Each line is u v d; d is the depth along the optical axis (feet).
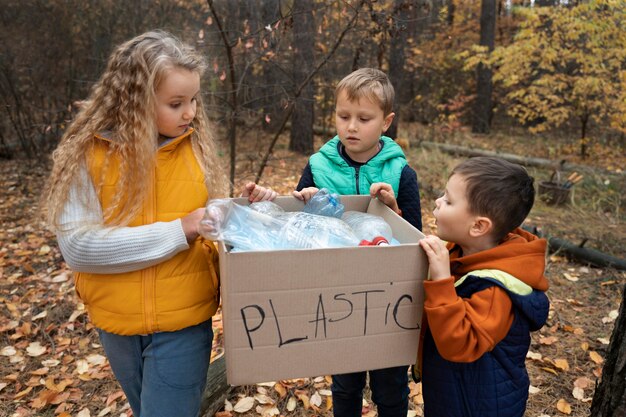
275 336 4.23
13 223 17.33
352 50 23.20
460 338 4.20
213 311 5.06
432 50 42.78
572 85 26.32
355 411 6.38
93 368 9.50
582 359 9.81
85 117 4.68
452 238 4.93
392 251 4.24
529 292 4.56
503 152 29.22
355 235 5.04
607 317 11.35
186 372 4.80
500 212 4.61
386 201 5.75
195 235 4.49
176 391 4.77
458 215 4.74
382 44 16.61
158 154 4.69
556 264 14.40
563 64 25.59
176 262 4.71
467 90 45.85
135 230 4.45
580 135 34.81
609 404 5.73
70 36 24.04
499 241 4.96
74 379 9.21
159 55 4.37
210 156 5.20
